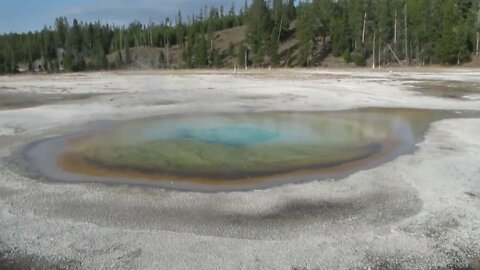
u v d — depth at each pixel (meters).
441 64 67.88
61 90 41.62
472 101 28.27
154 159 15.55
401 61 73.38
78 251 8.86
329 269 8.15
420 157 15.07
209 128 20.88
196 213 10.65
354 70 64.75
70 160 15.61
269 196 11.67
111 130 20.67
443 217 10.16
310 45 80.75
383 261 8.39
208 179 13.35
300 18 86.50
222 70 79.69
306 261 8.41
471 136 17.95
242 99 31.17
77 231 9.72
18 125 22.11
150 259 8.51
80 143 18.11
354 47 81.56
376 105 27.59
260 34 90.38
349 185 12.43
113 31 138.25
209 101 30.36
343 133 19.59
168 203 11.30
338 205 11.01
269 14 95.81
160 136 19.20
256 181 13.12
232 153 16.30
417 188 12.05
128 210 10.88
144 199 11.62
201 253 8.70
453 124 20.58
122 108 27.56
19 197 11.84
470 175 13.02
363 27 79.94
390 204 11.00
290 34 98.62
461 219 10.04
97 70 101.56
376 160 15.08
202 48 96.00
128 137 19.09
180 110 26.45
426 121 21.80
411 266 8.23
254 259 8.48
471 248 8.78
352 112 25.22
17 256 8.72
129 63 109.12
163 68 99.69
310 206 10.97
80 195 11.98
